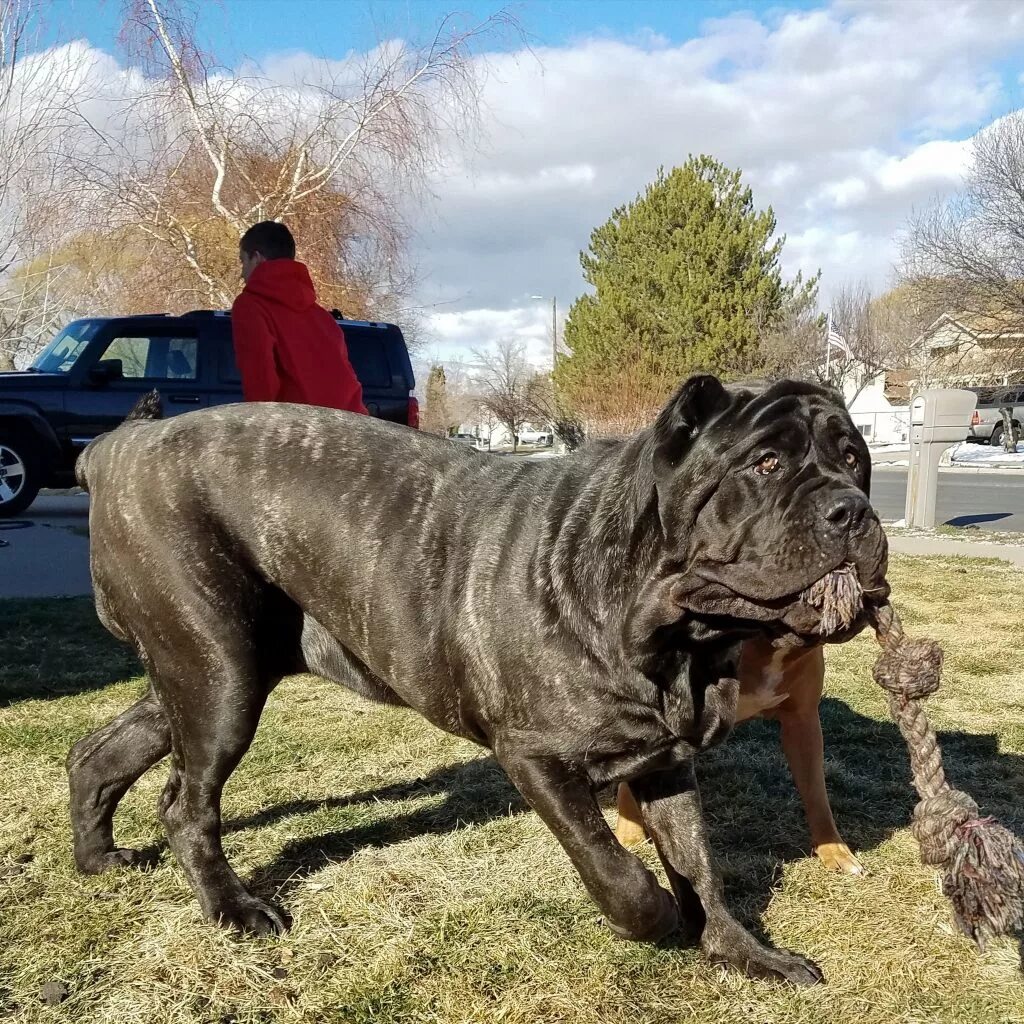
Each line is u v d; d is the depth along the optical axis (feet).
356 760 14.19
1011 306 87.45
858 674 18.61
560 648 8.38
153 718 10.70
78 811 10.55
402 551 9.31
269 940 9.39
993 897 6.66
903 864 11.16
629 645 8.13
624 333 104.63
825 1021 8.36
